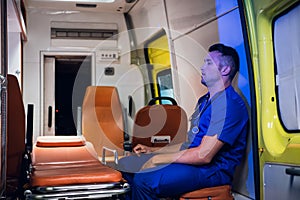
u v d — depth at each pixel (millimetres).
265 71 2877
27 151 2686
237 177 3398
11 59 4977
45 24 5461
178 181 2709
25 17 5270
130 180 3084
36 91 5402
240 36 3256
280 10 2680
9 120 2633
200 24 4039
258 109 2957
